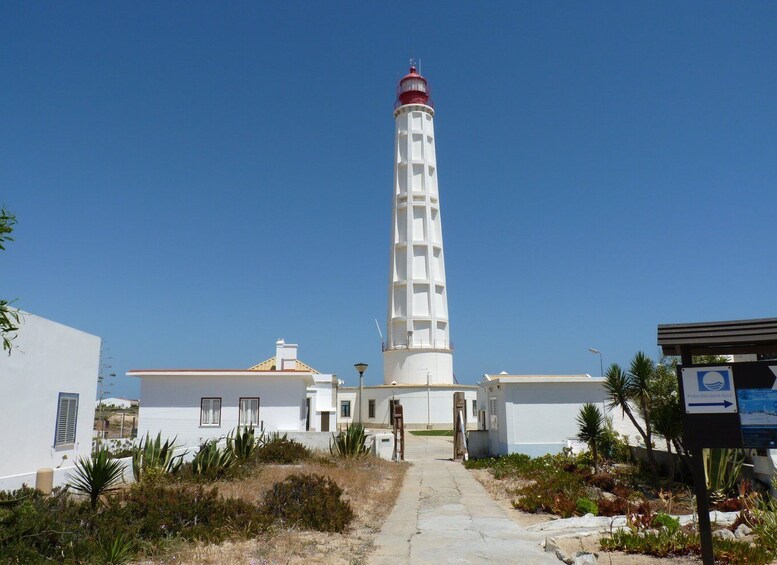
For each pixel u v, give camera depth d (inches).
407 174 2315.5
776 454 658.8
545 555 425.7
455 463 1120.2
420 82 2418.8
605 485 745.6
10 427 614.9
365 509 606.9
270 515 486.0
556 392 1088.8
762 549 380.8
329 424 1710.1
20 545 354.0
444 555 427.2
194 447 908.6
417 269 2268.7
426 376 2214.6
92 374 808.3
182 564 377.7
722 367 346.0
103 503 484.4
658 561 384.8
